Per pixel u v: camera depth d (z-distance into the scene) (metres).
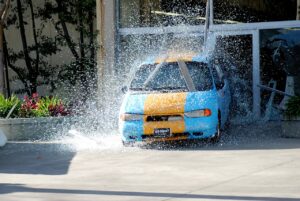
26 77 40.12
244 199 14.10
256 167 18.69
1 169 20.69
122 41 35.56
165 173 18.41
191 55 29.70
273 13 33.59
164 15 35.69
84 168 20.08
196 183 16.53
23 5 40.31
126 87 26.61
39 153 24.34
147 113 23.92
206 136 24.00
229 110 28.48
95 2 37.78
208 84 25.50
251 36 33.94
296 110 26.27
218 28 34.38
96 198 14.91
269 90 33.38
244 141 25.53
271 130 29.25
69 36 39.62
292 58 33.28
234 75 33.69
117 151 23.80
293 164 18.95
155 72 26.31
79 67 38.91
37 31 40.19
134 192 15.49
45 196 15.43
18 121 29.02
